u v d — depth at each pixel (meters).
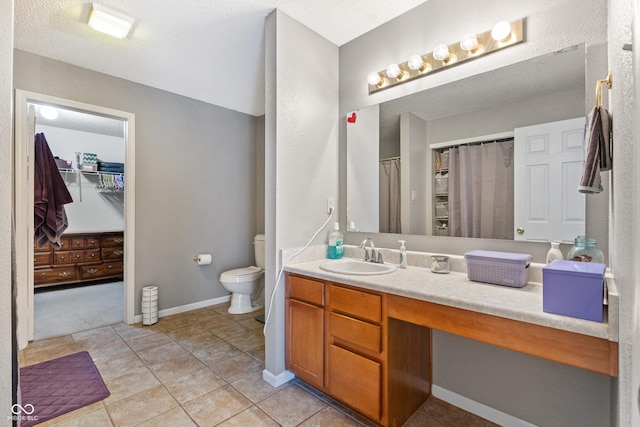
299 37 2.06
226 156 3.62
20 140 2.36
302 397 1.78
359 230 2.23
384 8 1.93
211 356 2.27
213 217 3.50
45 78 2.43
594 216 1.32
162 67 2.62
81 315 3.12
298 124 2.05
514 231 1.55
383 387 1.45
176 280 3.20
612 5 1.03
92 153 4.63
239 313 3.19
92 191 4.70
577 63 1.38
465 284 1.43
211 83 2.95
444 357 1.75
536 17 1.49
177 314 3.18
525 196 1.52
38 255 3.97
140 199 2.94
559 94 1.42
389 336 1.45
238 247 3.73
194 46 2.31
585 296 0.97
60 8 1.86
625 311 0.76
